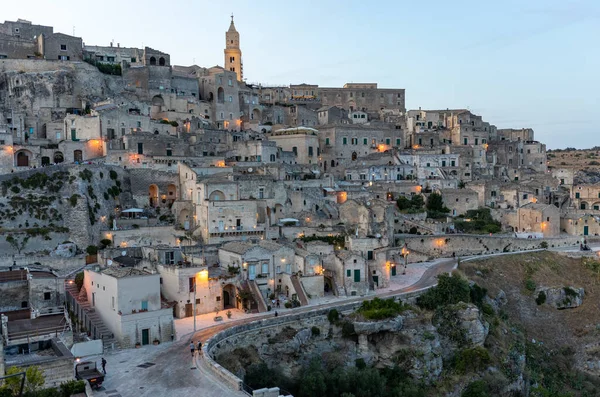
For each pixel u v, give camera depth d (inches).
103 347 2819.9
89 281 3390.7
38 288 3469.5
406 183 6402.6
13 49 6584.6
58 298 3538.4
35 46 6752.0
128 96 6579.7
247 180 4793.3
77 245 4205.2
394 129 7854.3
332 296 3978.8
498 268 4982.8
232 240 4429.1
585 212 6387.8
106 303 3070.9
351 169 6683.1
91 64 6786.4
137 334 2913.4
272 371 2987.2
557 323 4667.8
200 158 5565.9
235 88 7770.7
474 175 7288.4
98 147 5433.1
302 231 4773.6
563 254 5418.3
